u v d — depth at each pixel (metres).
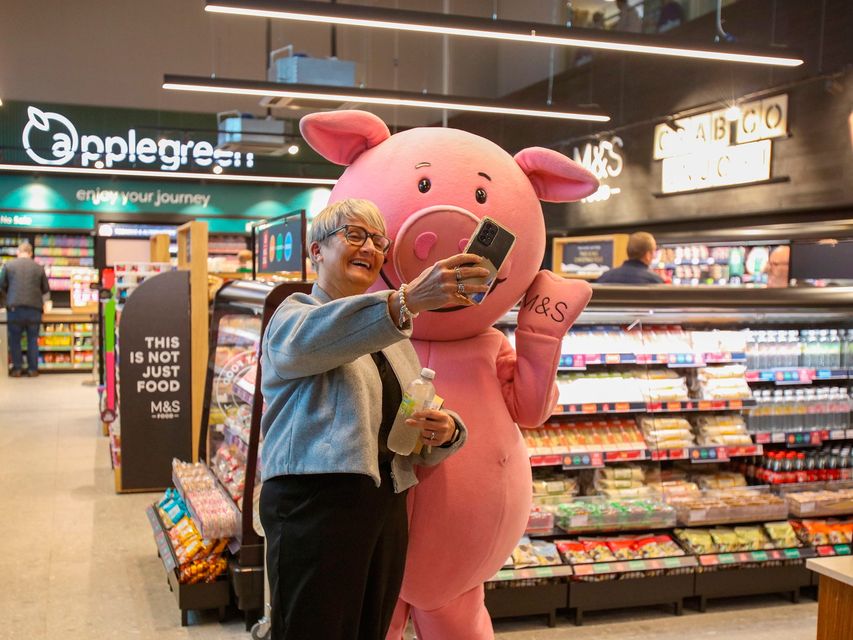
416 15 5.67
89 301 13.26
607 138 12.24
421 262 2.34
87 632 3.74
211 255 15.89
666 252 11.09
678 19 10.96
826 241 8.62
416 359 2.27
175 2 15.55
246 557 3.68
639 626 3.82
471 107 8.55
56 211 15.14
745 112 9.61
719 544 4.00
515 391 2.54
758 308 4.06
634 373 4.06
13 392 11.45
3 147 14.74
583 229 13.05
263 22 15.83
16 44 14.95
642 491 4.09
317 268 2.09
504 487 2.46
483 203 2.40
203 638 3.69
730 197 9.93
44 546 4.91
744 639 3.68
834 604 2.62
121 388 6.03
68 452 7.49
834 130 8.46
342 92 8.08
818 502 4.19
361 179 2.49
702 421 4.18
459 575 2.45
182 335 6.12
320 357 1.86
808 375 4.38
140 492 6.11
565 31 5.97
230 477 4.15
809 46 8.77
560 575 3.76
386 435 2.09
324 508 1.96
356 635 2.02
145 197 15.61
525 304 2.59
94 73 15.34
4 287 13.17
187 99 15.88
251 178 13.20
